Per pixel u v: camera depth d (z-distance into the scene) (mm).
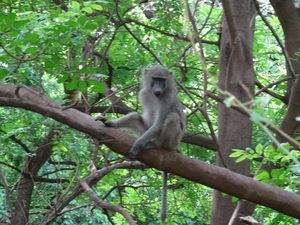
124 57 9109
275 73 12078
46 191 11836
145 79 6844
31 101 4801
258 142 8805
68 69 5312
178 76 9562
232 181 4805
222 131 7668
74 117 4891
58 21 5305
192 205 11359
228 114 7641
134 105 10000
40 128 9250
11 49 5402
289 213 4891
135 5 8875
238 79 6770
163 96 6484
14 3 8039
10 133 7793
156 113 6562
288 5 7820
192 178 4867
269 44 11539
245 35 7070
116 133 4789
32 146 9781
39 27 5156
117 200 11992
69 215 13148
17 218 10453
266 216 9148
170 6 8367
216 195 7691
